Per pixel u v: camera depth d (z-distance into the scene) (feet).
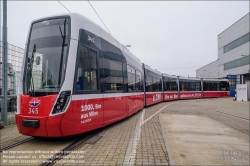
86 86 19.48
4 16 28.27
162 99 73.36
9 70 30.32
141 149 16.53
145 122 29.81
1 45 27.89
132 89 34.42
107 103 23.44
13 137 20.30
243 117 38.70
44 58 18.44
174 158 14.71
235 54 136.67
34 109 16.56
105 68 23.53
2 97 27.35
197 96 102.12
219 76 164.76
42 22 19.67
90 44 20.65
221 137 21.44
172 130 24.53
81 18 20.08
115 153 15.49
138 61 41.45
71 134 17.24
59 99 16.57
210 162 14.14
